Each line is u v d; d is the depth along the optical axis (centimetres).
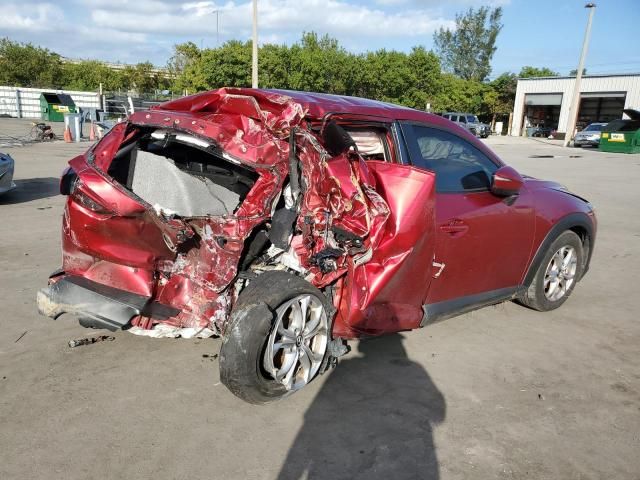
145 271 341
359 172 322
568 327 471
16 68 5238
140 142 368
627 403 350
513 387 364
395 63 3831
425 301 386
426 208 340
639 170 1859
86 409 319
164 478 265
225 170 377
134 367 370
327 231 318
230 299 330
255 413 322
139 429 302
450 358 402
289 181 323
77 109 3075
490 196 422
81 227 324
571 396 356
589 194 1256
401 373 376
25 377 352
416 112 408
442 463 284
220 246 309
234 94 331
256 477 268
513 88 5519
